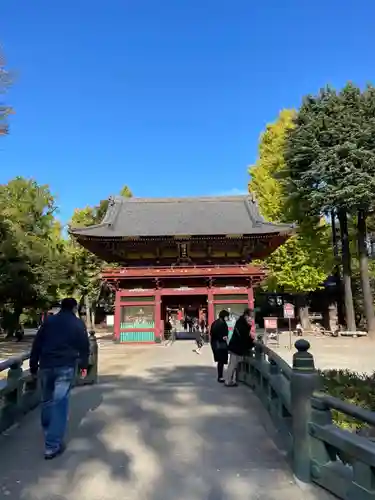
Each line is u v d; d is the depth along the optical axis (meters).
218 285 31.30
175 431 6.98
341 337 33.00
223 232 32.19
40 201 38.50
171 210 38.44
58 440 5.79
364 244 34.19
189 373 13.88
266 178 41.88
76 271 47.59
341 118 34.38
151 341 30.00
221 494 4.59
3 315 37.53
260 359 9.81
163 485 4.85
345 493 4.14
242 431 6.97
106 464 5.50
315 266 37.94
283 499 4.44
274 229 31.86
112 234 32.25
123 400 9.43
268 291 44.84
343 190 31.62
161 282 31.20
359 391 8.76
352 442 4.02
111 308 63.56
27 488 4.77
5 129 13.60
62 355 6.04
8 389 7.11
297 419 4.95
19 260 30.55
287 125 41.94
